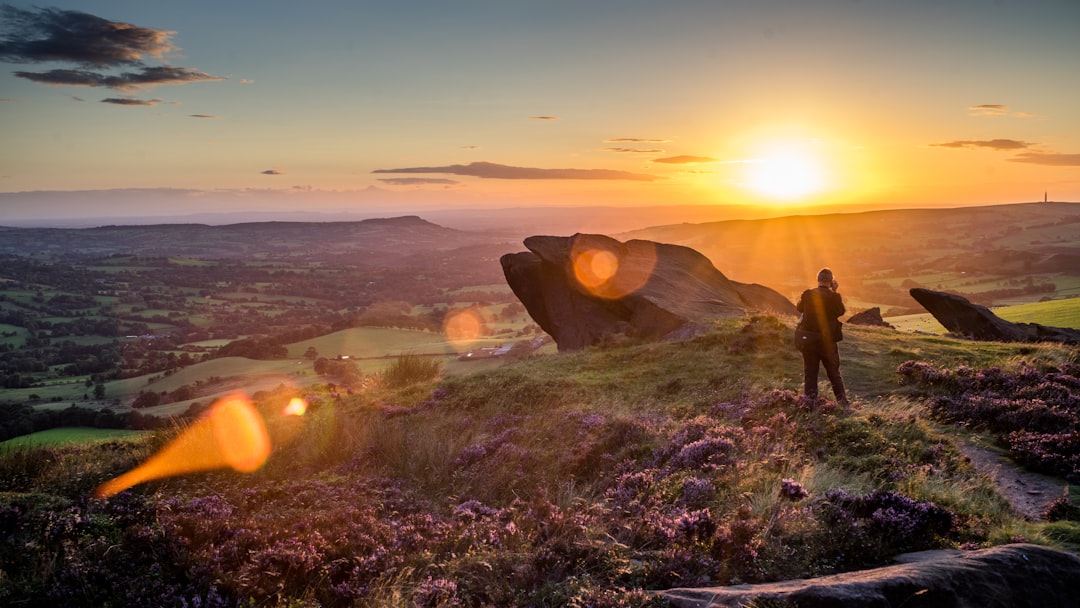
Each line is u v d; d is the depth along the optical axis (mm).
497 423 14359
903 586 3969
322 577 5676
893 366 17750
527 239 34938
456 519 7773
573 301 32594
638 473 9062
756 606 3943
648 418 13398
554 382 18516
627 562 5602
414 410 17219
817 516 6473
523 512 7676
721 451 9594
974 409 12734
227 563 5930
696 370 18359
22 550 6043
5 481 10391
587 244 34531
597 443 11352
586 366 21031
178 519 6988
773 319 23812
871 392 15234
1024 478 9602
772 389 15211
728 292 35531
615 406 15164
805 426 11312
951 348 20656
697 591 4457
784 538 5969
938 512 6219
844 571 5398
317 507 8469
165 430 14383
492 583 5324
